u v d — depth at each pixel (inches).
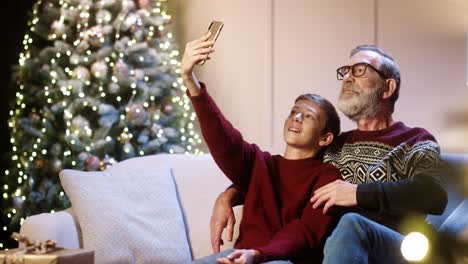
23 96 167.5
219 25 100.1
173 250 114.3
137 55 162.7
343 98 109.3
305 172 103.9
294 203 101.6
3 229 176.6
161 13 172.4
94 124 161.0
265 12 172.9
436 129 147.4
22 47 193.0
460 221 94.3
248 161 106.6
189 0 188.5
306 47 166.6
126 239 111.3
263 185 104.2
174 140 168.2
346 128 158.1
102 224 110.4
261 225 102.3
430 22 149.5
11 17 192.9
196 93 102.7
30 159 164.1
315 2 165.2
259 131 173.6
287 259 93.2
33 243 87.0
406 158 101.5
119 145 161.6
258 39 173.9
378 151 103.5
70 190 113.9
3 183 177.2
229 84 178.5
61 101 160.9
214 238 104.0
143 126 164.1
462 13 145.9
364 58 109.5
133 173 119.8
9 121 173.9
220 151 103.9
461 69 146.1
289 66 169.2
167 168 123.6
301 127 105.3
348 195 94.4
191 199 121.6
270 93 171.6
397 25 153.5
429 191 95.6
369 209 95.8
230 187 110.3
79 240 110.6
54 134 163.5
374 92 107.9
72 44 164.2
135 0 167.6
